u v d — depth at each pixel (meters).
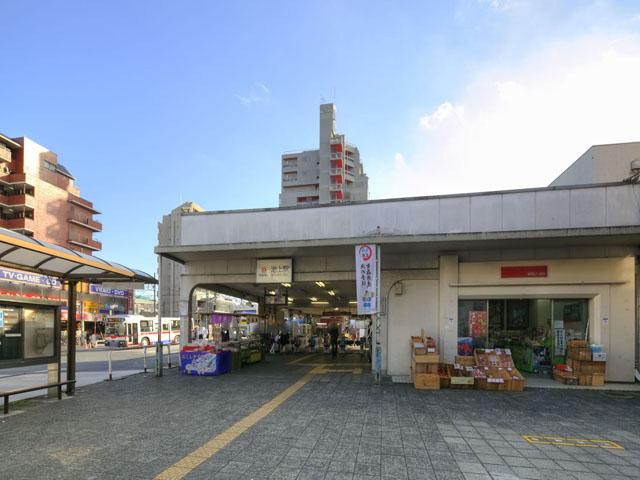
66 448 5.25
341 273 12.51
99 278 9.62
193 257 13.11
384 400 8.21
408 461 4.80
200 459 4.84
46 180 46.47
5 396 7.19
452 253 11.39
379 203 11.79
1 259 7.39
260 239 12.60
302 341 25.11
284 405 7.75
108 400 8.33
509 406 7.71
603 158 13.92
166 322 36.09
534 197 10.80
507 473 4.48
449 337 11.16
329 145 77.31
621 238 9.45
